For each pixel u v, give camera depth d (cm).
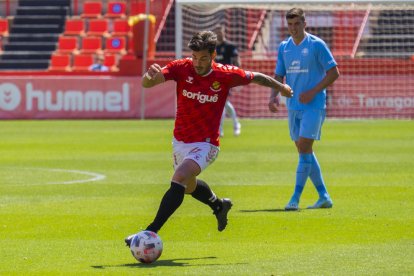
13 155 4812
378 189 3359
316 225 2544
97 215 2745
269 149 5091
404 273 1878
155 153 4894
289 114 2964
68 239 2339
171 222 2605
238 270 1928
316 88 2853
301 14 2912
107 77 8062
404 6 6825
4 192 3306
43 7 10081
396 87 7919
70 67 9481
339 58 8212
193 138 2136
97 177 3791
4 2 10175
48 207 2917
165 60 8006
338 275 1864
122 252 2158
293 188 3412
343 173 3912
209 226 2534
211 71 2111
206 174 3878
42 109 8075
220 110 2152
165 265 1995
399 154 4778
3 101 8112
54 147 5303
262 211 2822
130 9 10131
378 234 2381
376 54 8344
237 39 8944
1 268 1966
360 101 7969
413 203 2975
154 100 7981
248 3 6694
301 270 1919
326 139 5803
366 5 6875
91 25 9938
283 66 2998
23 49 9750
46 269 1956
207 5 6819
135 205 2966
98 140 5784
